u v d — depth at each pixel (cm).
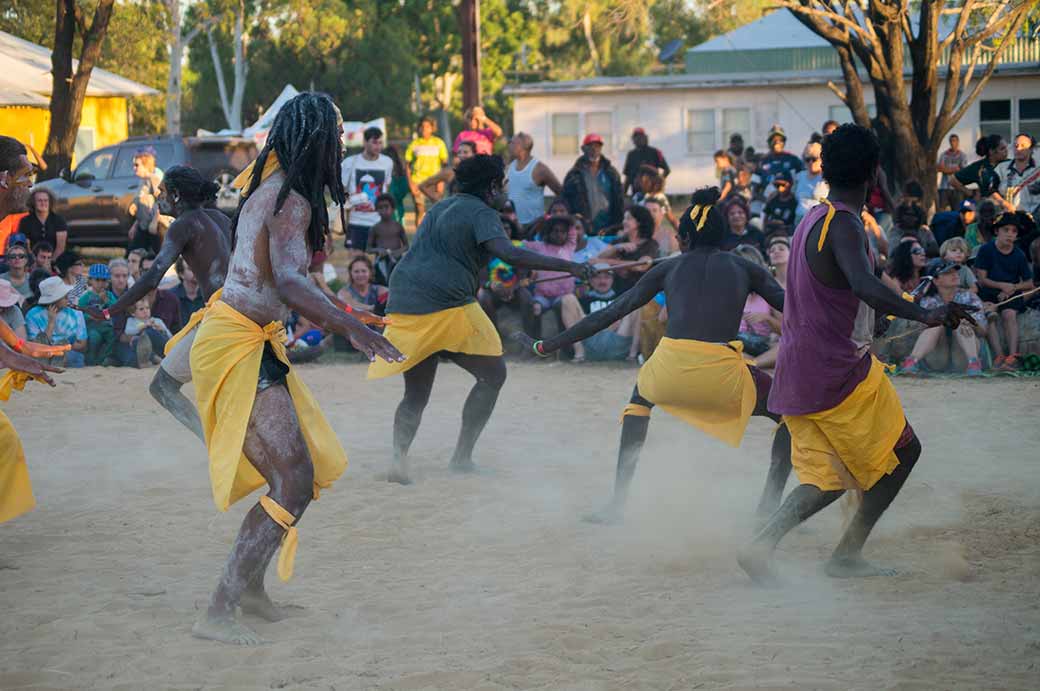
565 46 9831
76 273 1995
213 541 931
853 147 754
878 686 607
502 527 966
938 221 2202
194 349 718
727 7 3152
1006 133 4838
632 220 1947
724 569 838
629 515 1001
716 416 938
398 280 1114
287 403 717
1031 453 1220
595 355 1953
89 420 1475
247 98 7675
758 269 938
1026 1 2488
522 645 686
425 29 8725
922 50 2914
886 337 1811
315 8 7338
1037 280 1820
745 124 5344
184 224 1110
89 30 3691
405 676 635
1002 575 807
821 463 778
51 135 3684
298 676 645
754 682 616
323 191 720
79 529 967
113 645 697
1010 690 601
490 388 1145
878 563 846
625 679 627
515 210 2342
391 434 1369
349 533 948
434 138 3017
